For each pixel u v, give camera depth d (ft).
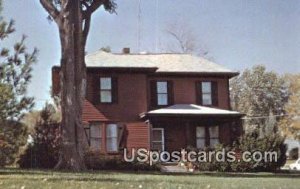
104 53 119.65
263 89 247.50
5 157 81.46
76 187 40.91
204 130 118.93
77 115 83.97
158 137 117.50
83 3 92.02
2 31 65.10
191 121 114.93
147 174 73.31
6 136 67.87
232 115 113.19
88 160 93.30
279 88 246.88
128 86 114.93
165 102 118.32
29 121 96.58
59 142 92.94
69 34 84.43
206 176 71.77
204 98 120.16
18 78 65.16
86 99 112.47
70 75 84.02
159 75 118.83
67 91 83.76
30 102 65.67
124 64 114.62
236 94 253.85
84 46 89.86
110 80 114.21
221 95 120.98
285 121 234.17
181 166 100.32
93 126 111.96
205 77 120.78
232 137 114.52
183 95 119.34
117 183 45.73
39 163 93.76
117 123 112.98
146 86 116.16
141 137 112.98
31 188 39.11
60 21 85.61
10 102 62.75
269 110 239.50
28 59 66.28
